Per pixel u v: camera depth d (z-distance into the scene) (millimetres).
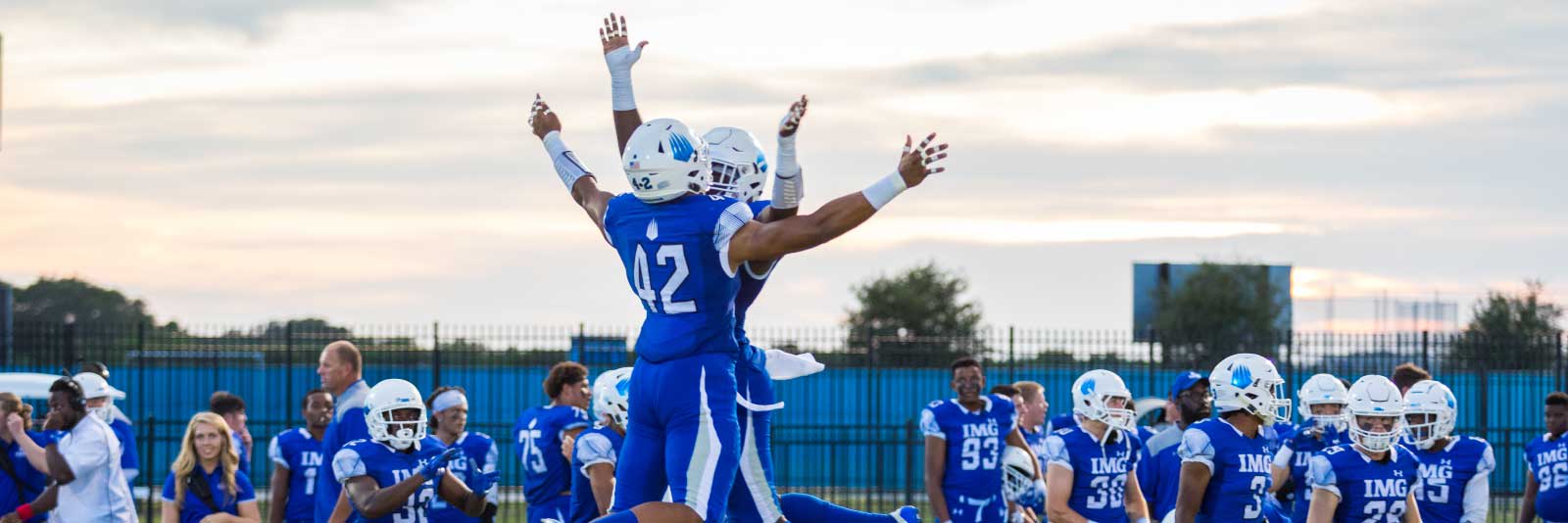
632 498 12406
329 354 19906
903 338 47125
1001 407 24984
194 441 21953
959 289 79625
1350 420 18469
